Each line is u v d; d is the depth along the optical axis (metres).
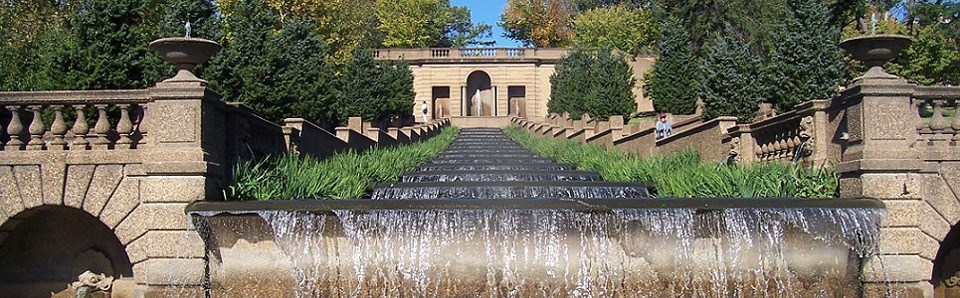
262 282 11.10
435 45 84.31
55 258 12.01
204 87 11.16
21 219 11.56
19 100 11.25
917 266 11.29
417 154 25.25
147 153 11.06
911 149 11.40
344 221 10.95
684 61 44.78
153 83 18.25
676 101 44.28
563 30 83.00
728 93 31.69
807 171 13.69
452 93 71.69
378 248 11.02
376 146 24.94
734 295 11.09
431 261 11.05
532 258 11.09
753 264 11.10
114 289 11.91
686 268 11.07
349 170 16.30
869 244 11.11
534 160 25.89
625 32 62.22
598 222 11.06
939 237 11.47
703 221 11.02
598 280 11.12
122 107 11.41
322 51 32.53
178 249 10.98
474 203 11.27
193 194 11.02
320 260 11.08
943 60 36.62
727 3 48.28
